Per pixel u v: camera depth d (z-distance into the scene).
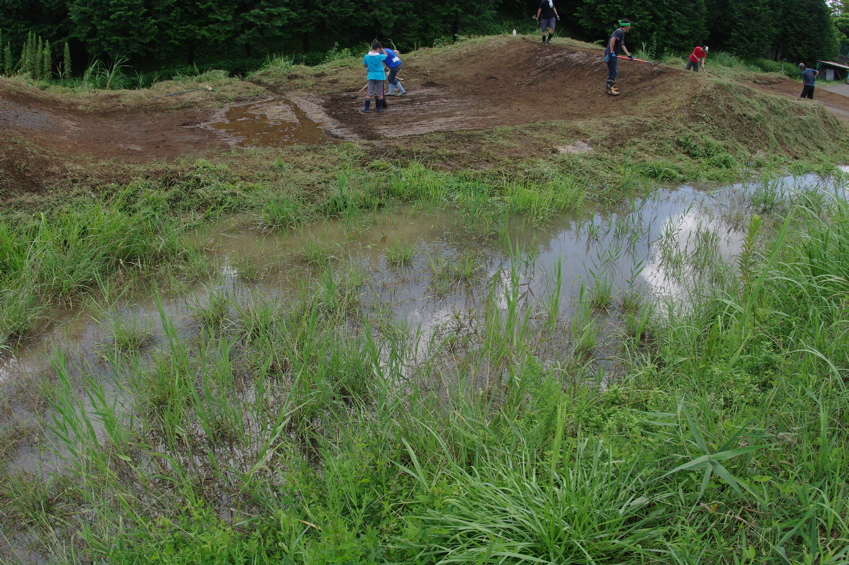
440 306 5.47
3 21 21.17
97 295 5.68
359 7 24.94
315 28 25.25
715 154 10.45
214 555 2.61
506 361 4.54
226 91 14.09
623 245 6.86
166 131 10.74
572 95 13.52
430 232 7.12
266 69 16.89
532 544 2.65
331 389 4.04
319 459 3.61
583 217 7.68
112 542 2.99
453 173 8.78
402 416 3.79
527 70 15.45
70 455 3.68
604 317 5.24
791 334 4.16
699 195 8.78
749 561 2.62
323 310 5.29
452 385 4.20
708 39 36.12
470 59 17.09
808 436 3.23
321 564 2.44
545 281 5.93
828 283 4.66
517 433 3.28
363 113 12.45
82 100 12.23
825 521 2.70
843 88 28.39
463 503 2.84
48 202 6.94
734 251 6.62
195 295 5.64
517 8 31.95
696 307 5.00
